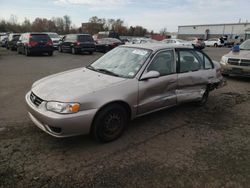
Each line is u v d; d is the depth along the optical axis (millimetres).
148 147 3684
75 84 3715
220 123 4730
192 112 5305
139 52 4469
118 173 3000
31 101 3707
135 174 2992
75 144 3674
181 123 4664
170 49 4645
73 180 2838
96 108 3432
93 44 19625
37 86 3916
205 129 4422
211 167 3205
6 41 25109
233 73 9016
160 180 2898
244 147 3779
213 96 6719
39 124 3557
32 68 10984
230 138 4078
